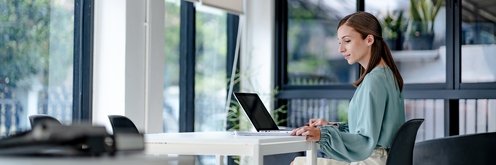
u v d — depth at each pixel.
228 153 2.05
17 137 0.86
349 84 4.85
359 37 2.55
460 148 3.43
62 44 3.75
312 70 5.07
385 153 2.48
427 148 3.52
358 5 4.82
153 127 4.00
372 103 2.39
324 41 5.02
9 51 3.46
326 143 2.29
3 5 3.43
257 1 5.20
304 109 5.12
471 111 4.29
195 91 4.79
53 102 3.70
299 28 5.15
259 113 2.61
